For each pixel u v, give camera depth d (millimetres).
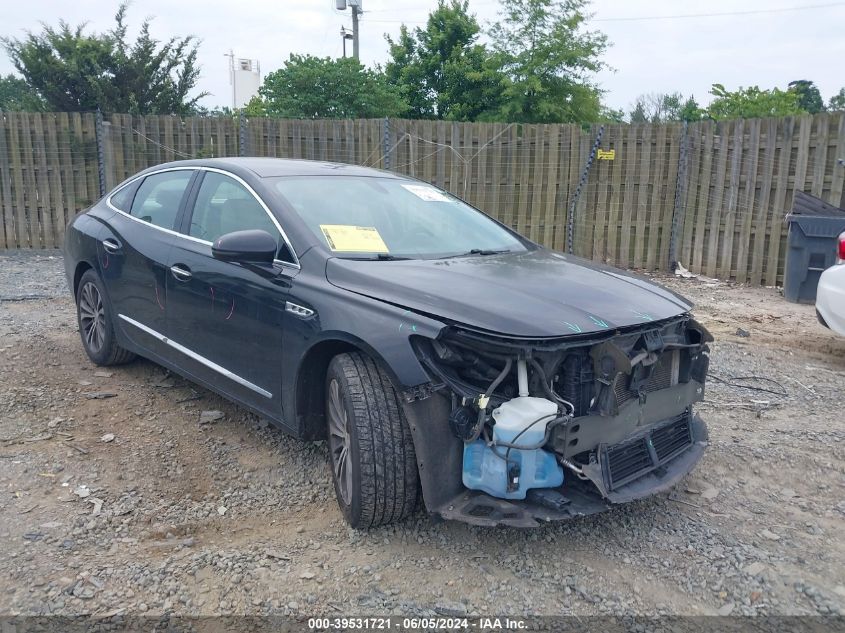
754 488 4059
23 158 12242
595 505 3145
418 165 11922
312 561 3266
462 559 3293
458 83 26312
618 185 11508
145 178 5477
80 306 5883
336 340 3422
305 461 4289
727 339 7352
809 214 9398
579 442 3072
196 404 5082
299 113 23422
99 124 12148
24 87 18969
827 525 3676
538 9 25078
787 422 5031
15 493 3809
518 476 3037
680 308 3727
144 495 3865
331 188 4426
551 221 11852
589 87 25891
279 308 3756
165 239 4805
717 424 4953
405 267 3680
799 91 48531
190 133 12422
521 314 3143
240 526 3604
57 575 3129
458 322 3105
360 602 2990
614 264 11773
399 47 27703
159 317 4805
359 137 12070
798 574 3236
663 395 3568
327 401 3611
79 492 3852
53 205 12406
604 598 3043
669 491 4000
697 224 11172
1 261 11141
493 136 11766
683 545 3451
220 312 4188
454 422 3088
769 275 10555
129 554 3318
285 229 3961
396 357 3143
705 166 10945
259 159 4812
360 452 3260
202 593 3039
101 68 18922
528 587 3107
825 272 6344
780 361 6539
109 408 4961
